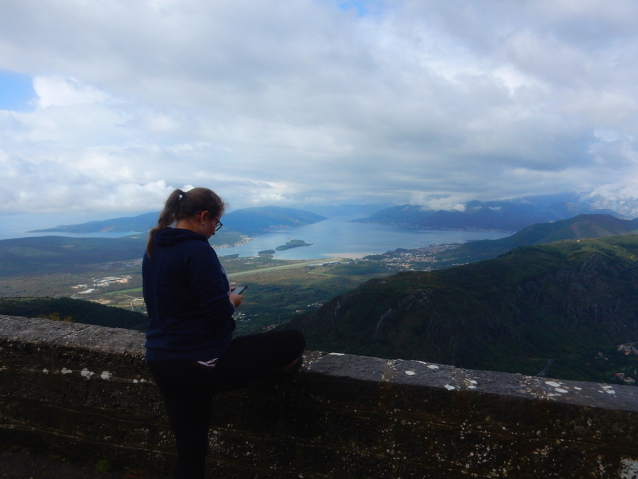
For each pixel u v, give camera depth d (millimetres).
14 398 2795
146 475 2604
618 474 1911
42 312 61844
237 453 2441
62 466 2697
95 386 2641
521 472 2021
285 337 2094
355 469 2242
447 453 2107
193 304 1840
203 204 1967
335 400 2230
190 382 1858
